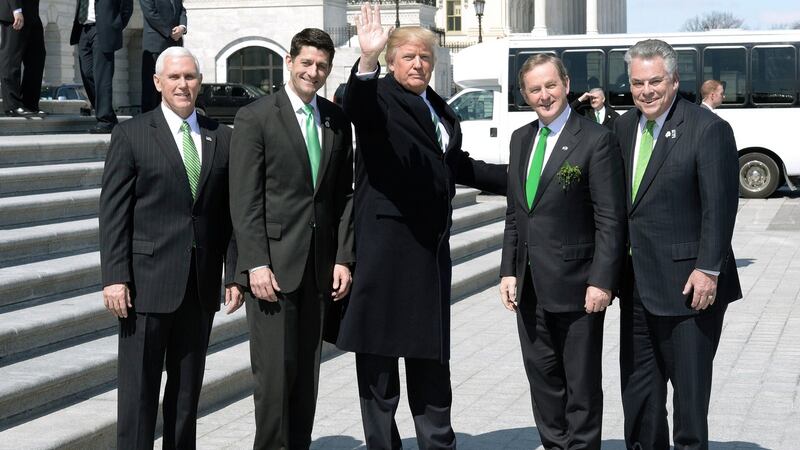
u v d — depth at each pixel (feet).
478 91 84.69
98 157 38.83
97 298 26.96
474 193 55.26
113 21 43.78
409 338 19.25
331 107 19.62
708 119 18.06
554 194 18.98
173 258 18.71
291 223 19.01
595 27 225.35
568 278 18.98
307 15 155.43
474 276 41.63
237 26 157.28
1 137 38.81
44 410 21.79
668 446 19.54
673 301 18.24
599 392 19.44
